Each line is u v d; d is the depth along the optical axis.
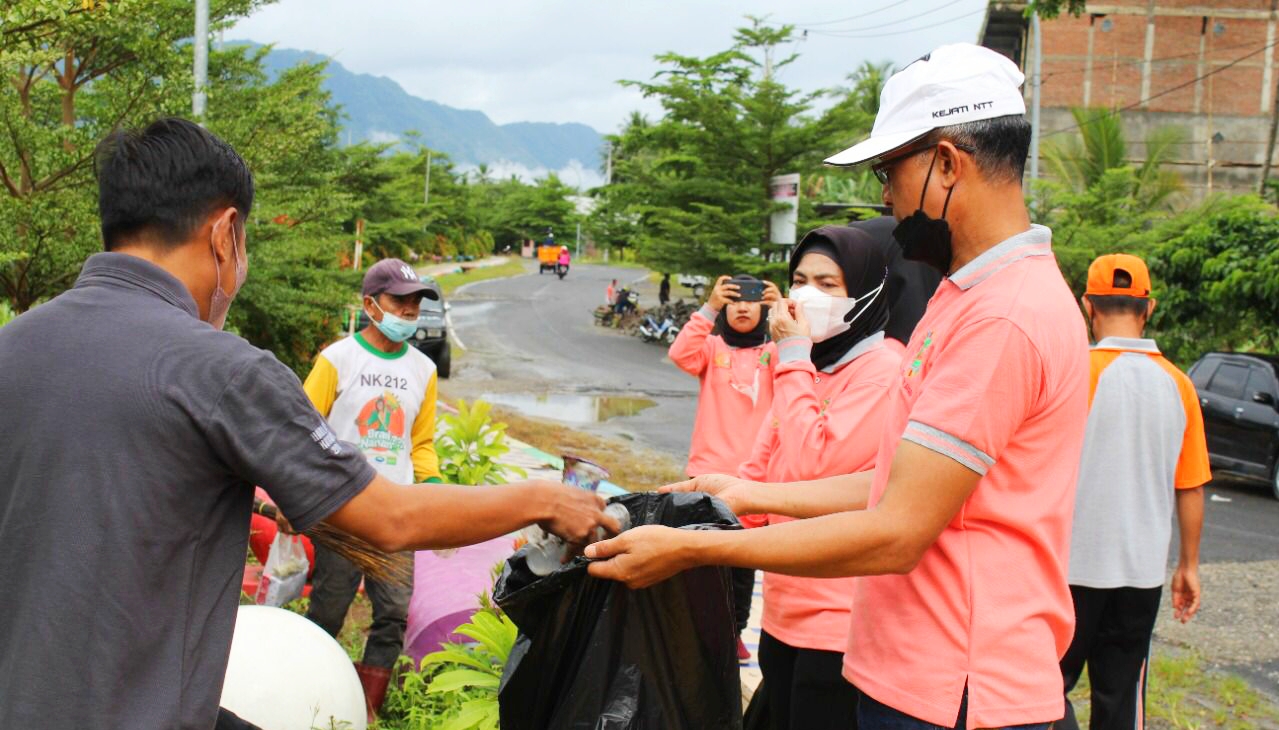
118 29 8.39
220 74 12.10
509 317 33.03
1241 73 31.94
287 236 11.22
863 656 2.17
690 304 31.98
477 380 18.34
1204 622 6.34
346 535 2.12
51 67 8.64
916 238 2.17
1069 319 2.04
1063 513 2.07
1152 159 25.94
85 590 1.67
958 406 1.95
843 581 2.89
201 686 1.77
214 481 1.79
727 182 26.67
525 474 8.21
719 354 4.84
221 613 1.81
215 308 1.99
